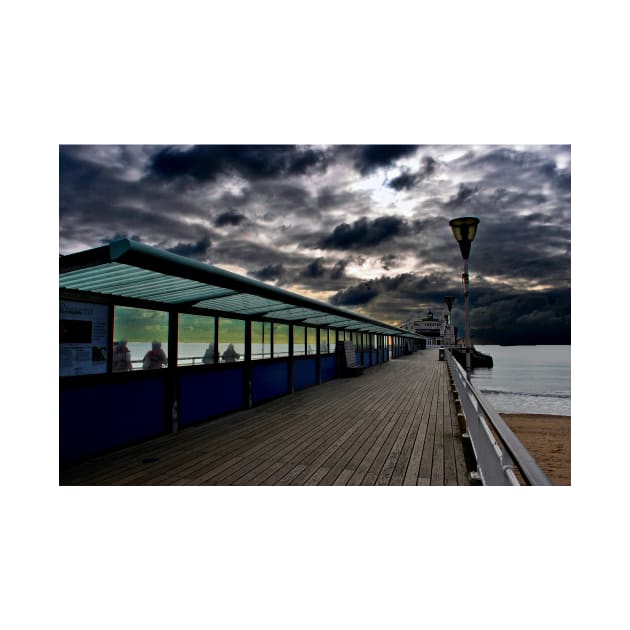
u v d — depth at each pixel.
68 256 3.98
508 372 75.25
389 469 5.12
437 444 6.21
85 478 4.75
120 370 5.89
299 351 12.27
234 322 8.66
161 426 6.63
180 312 6.98
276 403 9.73
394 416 8.24
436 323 86.00
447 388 12.45
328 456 5.62
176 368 6.83
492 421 2.58
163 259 4.00
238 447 6.02
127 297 5.95
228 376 8.40
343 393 11.39
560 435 18.33
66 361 5.12
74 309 5.24
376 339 23.95
